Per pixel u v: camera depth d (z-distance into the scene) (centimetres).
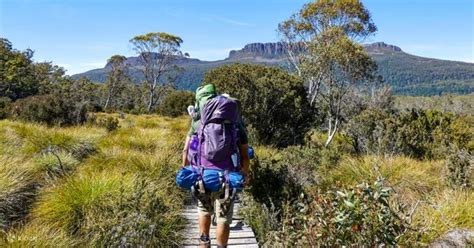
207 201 388
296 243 498
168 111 4044
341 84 1997
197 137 395
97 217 587
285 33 2861
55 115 1856
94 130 1549
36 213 655
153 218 593
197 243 599
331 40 2056
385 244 427
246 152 402
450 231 583
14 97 6338
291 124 1548
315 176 876
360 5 2612
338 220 418
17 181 735
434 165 1013
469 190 803
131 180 690
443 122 1402
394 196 695
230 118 389
